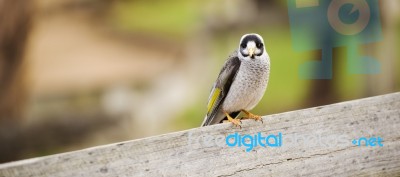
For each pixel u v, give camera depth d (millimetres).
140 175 5145
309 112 5895
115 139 17062
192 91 19422
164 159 5258
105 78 21875
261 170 5707
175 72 22094
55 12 27141
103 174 5000
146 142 5191
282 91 17297
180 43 26094
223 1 21453
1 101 17094
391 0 13539
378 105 6117
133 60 24297
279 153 5758
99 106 19094
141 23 29547
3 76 16953
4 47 16750
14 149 16281
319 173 5875
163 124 17828
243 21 21125
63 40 26141
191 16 26656
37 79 21578
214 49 20750
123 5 31203
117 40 27438
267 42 19844
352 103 6039
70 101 19734
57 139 16875
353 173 5969
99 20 29641
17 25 16719
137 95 20203
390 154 6094
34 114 17688
